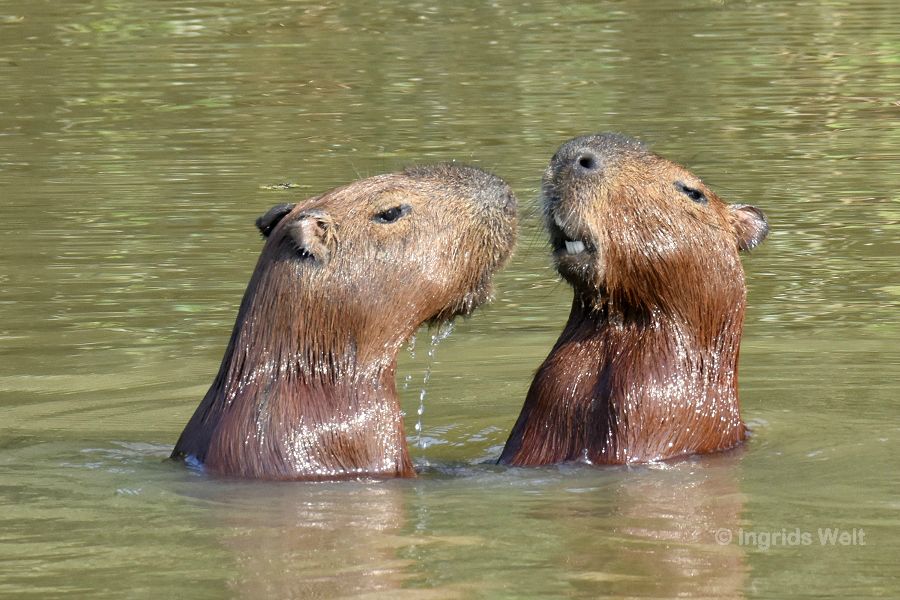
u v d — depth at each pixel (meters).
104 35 47.81
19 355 23.16
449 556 13.30
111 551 13.51
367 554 13.35
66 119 38.66
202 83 41.97
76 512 14.82
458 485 16.08
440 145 34.81
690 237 17.77
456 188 16.78
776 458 17.30
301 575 12.78
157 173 33.38
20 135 37.16
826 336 24.20
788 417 19.47
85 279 26.89
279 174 32.81
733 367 18.33
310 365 16.28
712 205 18.19
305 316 16.22
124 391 21.31
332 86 41.31
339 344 16.30
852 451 17.53
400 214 16.47
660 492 15.75
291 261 16.33
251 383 16.38
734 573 12.86
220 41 47.12
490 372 22.80
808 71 42.44
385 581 12.59
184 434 17.16
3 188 32.47
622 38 46.75
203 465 16.45
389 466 16.41
